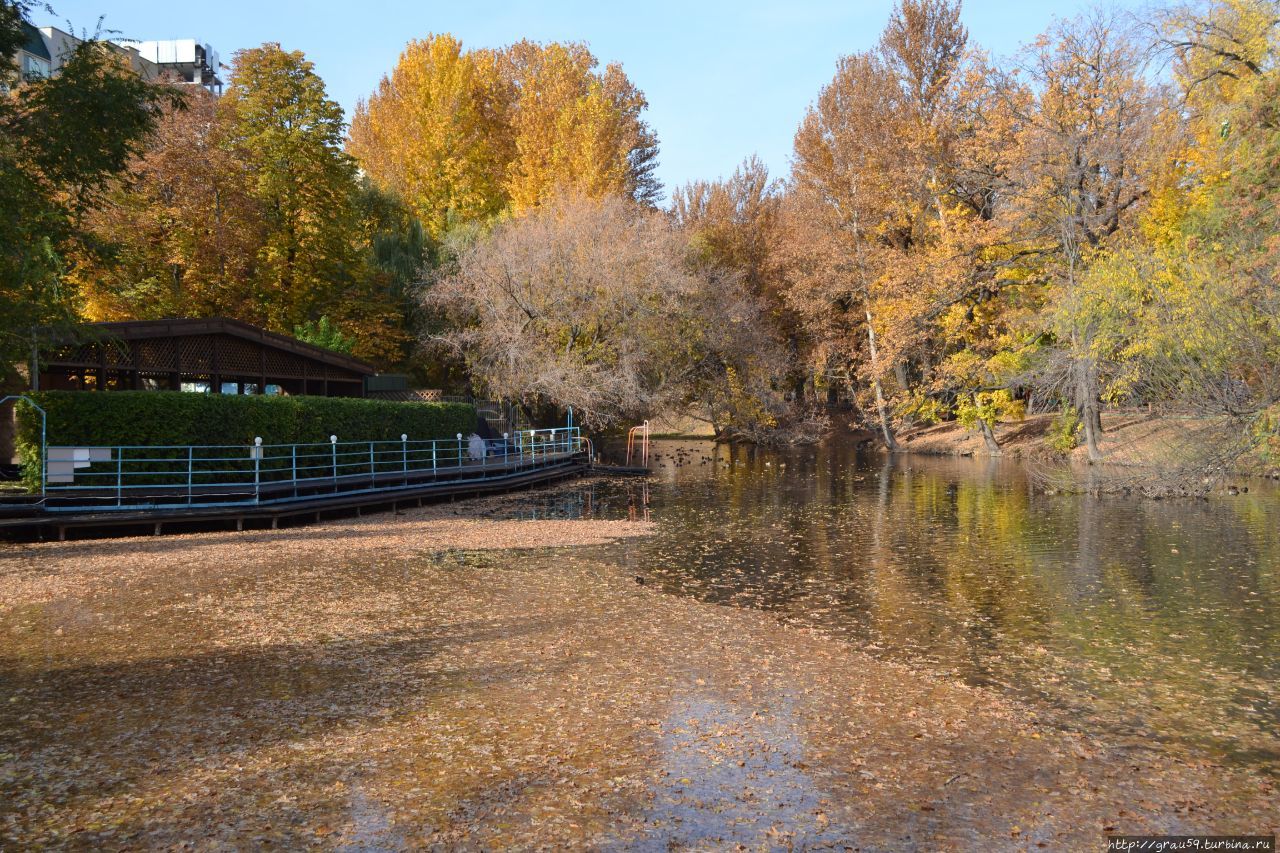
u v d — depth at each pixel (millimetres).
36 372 22797
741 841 6195
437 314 44375
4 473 22641
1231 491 28328
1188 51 31016
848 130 49719
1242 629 12484
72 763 7316
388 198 52938
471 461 34531
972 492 30547
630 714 8742
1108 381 35281
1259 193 25938
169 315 36219
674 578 16016
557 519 24422
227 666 10102
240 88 42250
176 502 21406
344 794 6809
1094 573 16484
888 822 6547
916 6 46844
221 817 6383
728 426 55375
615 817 6508
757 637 11867
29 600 13305
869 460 45906
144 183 35062
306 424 25453
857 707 9117
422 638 11453
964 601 14227
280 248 39688
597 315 42438
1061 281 36469
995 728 8586
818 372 55031
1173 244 32281
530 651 10922
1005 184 39000
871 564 17500
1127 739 8383
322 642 11180
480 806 6645
